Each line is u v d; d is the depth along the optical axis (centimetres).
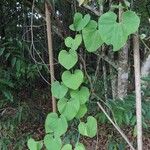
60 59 181
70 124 254
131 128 289
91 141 318
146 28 260
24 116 364
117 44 156
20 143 325
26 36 379
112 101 256
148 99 280
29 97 409
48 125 190
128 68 271
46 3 188
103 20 157
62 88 186
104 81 275
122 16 157
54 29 227
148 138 324
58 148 188
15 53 339
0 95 369
